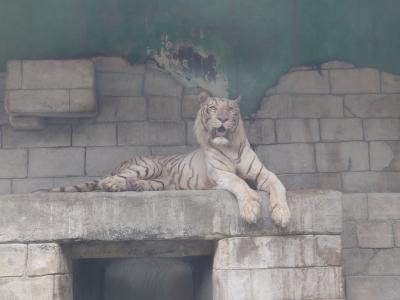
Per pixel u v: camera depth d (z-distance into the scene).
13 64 13.03
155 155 13.44
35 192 11.77
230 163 11.91
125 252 11.82
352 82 13.76
